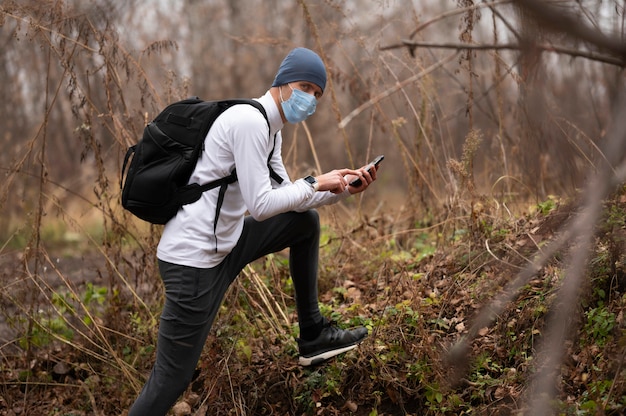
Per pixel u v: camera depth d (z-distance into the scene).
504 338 4.08
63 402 4.86
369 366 4.19
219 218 3.57
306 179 3.68
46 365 5.13
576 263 2.49
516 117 6.11
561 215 3.39
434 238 6.05
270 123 3.66
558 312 2.60
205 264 3.59
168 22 13.85
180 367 3.66
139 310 5.30
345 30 6.65
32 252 5.05
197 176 3.54
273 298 5.00
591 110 4.32
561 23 2.09
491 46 3.08
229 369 4.48
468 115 5.69
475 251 4.99
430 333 4.27
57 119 11.53
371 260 5.79
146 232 6.23
